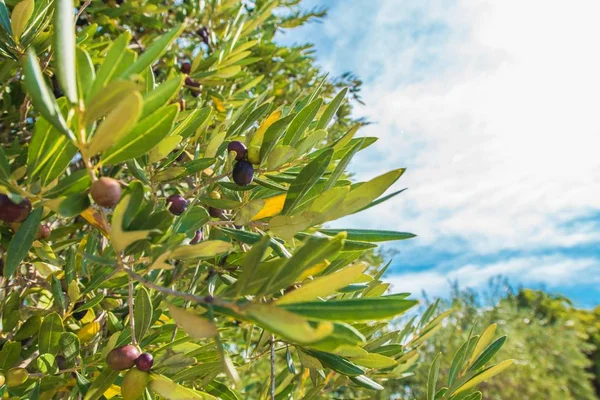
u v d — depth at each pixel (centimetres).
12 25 36
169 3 94
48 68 44
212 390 38
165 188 56
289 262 20
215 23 87
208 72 62
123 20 79
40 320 36
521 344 267
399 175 26
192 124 35
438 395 40
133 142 21
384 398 120
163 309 42
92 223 25
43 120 23
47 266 38
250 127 40
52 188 23
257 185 35
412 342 52
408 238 32
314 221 27
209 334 20
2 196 23
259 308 18
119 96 18
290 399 49
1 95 54
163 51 21
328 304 20
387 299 20
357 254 34
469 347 40
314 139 32
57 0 17
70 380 36
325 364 33
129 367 27
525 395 247
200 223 30
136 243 23
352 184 35
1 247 38
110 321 40
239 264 35
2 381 31
